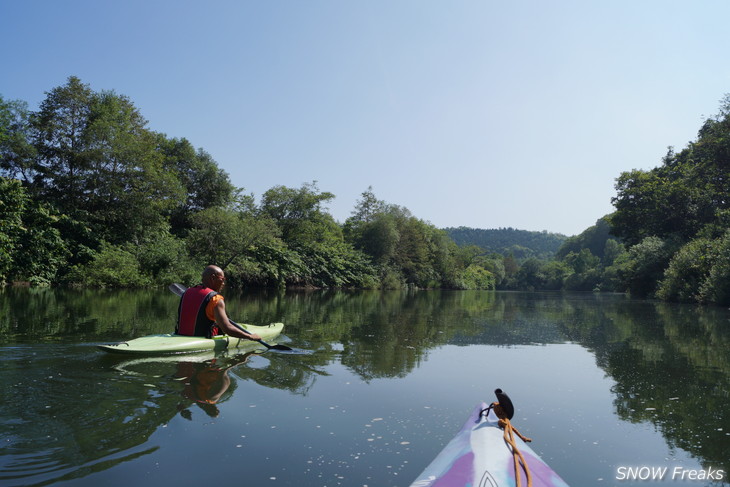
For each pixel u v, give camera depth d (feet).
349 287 131.44
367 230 155.33
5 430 9.05
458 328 32.22
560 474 8.63
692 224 98.84
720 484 8.29
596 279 255.70
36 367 14.07
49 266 61.16
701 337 28.60
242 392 12.57
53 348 16.79
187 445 8.84
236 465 8.12
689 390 14.99
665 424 11.51
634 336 29.01
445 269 210.18
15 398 11.00
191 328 18.24
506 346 24.12
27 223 60.13
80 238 70.08
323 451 8.98
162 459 8.16
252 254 95.30
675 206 101.14
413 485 6.93
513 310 53.83
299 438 9.59
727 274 59.16
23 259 57.62
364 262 140.36
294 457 8.61
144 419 10.02
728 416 12.17
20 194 55.67
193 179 112.27
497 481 6.73
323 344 22.04
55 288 55.11
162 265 71.31
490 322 37.58
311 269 113.70
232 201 117.50
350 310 45.52
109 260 63.16
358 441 9.61
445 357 20.25
